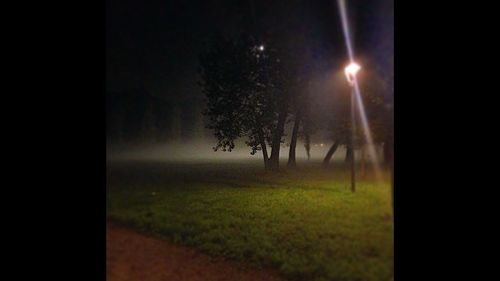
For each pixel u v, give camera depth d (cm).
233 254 324
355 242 314
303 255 310
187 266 314
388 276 285
